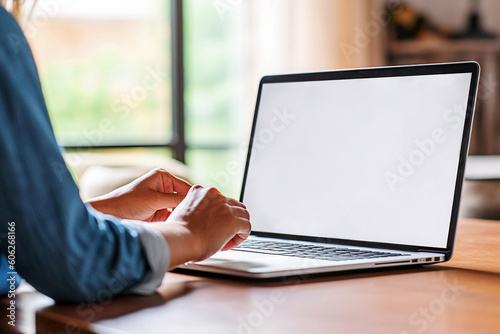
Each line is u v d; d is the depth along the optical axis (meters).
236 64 4.32
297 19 3.92
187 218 0.77
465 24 4.20
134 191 0.96
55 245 0.62
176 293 0.71
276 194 1.13
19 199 0.61
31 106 0.63
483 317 0.60
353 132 1.06
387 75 1.04
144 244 0.69
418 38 4.25
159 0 4.20
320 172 1.09
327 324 0.57
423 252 0.94
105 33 5.30
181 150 3.84
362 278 0.80
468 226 1.41
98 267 0.65
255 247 1.00
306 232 1.08
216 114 4.47
